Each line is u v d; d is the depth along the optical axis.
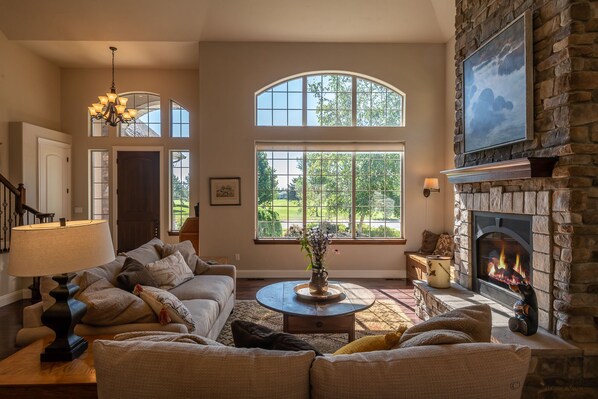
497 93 2.79
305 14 4.86
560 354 2.05
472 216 3.31
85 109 6.07
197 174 6.11
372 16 4.90
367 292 2.93
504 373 0.98
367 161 5.46
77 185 6.06
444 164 5.35
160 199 6.12
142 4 4.65
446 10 4.74
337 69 5.33
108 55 5.58
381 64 5.34
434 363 0.98
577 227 2.11
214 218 5.30
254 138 5.31
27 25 4.82
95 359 1.03
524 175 2.33
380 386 0.95
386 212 5.48
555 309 2.24
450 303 2.90
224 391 0.95
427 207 5.37
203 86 5.24
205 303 2.71
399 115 5.47
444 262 3.38
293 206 5.46
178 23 4.93
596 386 2.06
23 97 5.21
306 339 3.06
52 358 1.62
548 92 2.31
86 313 1.87
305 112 5.43
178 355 1.00
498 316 2.58
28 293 4.49
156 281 3.01
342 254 5.35
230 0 4.67
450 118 5.20
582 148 2.10
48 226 1.76
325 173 5.46
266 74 5.29
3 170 4.85
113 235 6.09
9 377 1.48
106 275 2.47
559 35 2.21
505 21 2.77
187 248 3.72
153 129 6.20
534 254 2.42
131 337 1.26
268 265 5.33
